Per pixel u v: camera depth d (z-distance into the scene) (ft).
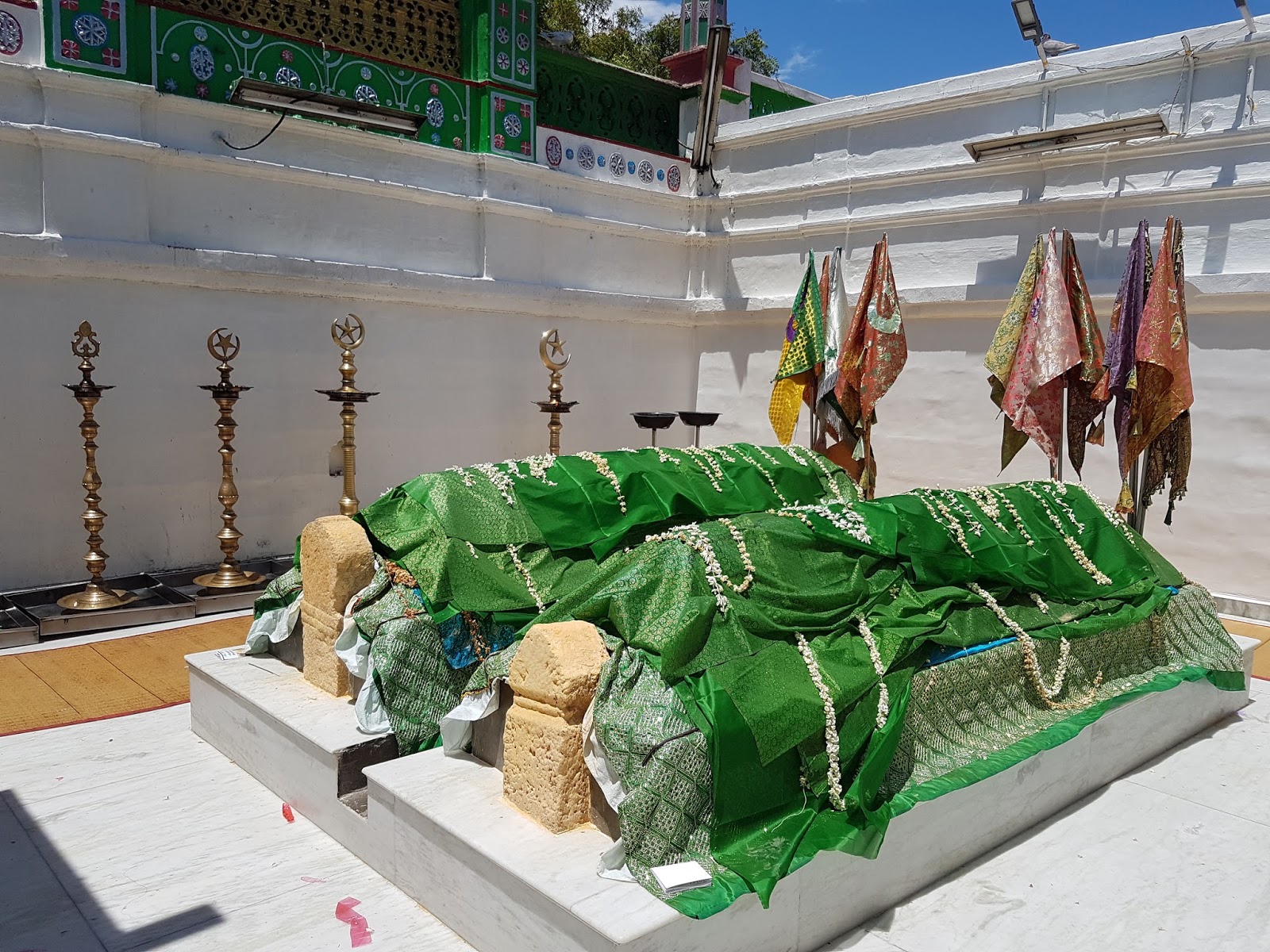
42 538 19.58
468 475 12.92
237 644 17.61
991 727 11.32
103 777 12.40
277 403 22.62
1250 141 21.15
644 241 30.91
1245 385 20.98
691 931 7.62
